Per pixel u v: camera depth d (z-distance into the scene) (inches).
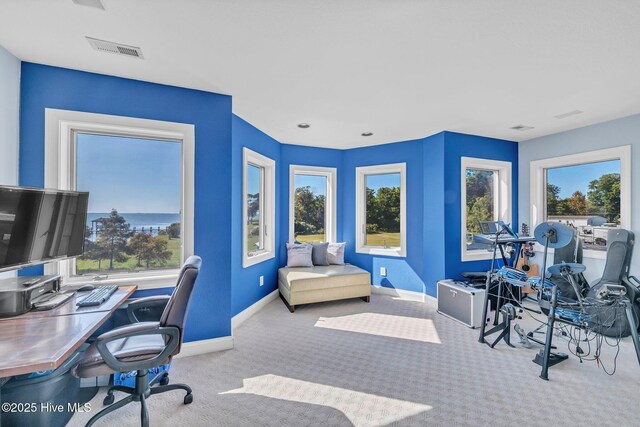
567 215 154.3
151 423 67.1
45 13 62.6
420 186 166.6
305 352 102.3
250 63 84.4
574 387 81.4
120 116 91.9
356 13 62.6
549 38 71.1
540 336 117.5
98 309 67.1
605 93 104.3
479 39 71.9
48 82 85.4
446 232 150.8
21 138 82.8
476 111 123.4
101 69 87.7
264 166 165.8
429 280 159.5
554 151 155.4
